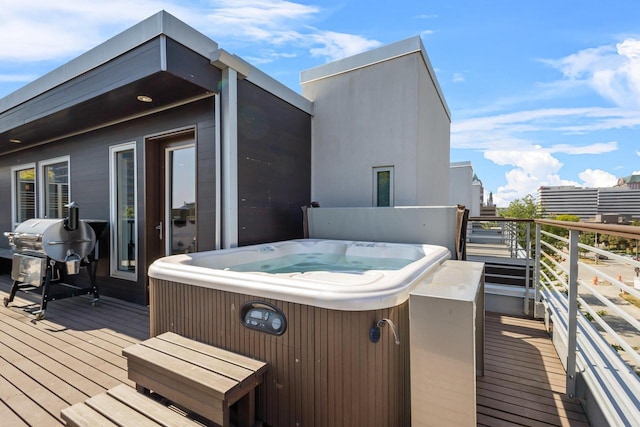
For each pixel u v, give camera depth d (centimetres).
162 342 171
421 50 374
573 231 179
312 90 437
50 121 366
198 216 316
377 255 317
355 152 407
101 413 127
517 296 327
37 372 204
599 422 146
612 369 149
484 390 185
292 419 143
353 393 132
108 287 394
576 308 179
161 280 195
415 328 129
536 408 168
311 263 338
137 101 309
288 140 383
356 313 131
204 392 130
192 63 264
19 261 347
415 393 130
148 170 358
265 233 342
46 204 487
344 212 359
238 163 304
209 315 171
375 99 394
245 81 314
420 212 322
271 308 149
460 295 127
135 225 367
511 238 513
